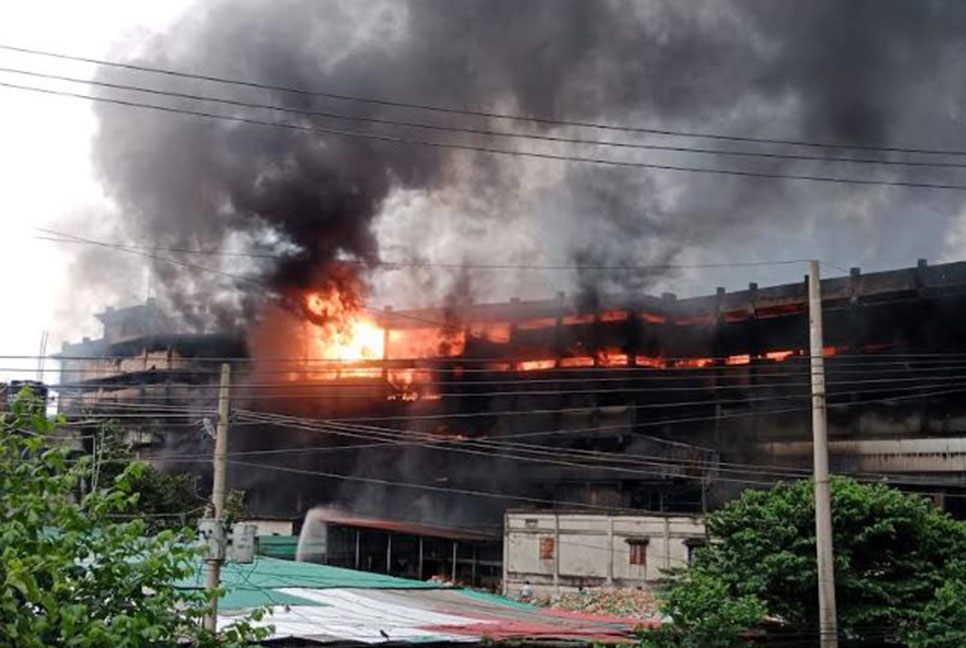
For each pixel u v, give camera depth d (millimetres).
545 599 42219
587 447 51406
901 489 44375
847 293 52656
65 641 6941
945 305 49688
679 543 39938
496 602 25797
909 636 20344
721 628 17766
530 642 19641
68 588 7148
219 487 17219
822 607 16781
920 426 48469
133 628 6797
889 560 22516
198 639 8117
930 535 22688
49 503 7582
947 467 44312
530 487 53562
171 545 7910
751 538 22672
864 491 23047
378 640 17938
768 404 53500
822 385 17266
